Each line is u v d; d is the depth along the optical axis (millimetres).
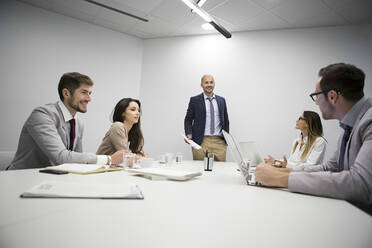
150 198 634
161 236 382
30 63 3574
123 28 4238
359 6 3102
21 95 3506
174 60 4383
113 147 1859
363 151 788
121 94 4363
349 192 720
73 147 1625
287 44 3824
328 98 1044
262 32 3949
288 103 3742
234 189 828
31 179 799
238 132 3941
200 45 4258
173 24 3961
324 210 601
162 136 4285
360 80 979
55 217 443
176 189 773
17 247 315
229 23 3756
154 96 4414
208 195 710
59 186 648
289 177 831
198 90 4168
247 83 3955
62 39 3840
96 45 4148
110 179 885
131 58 4500
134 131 2141
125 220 450
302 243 382
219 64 4109
